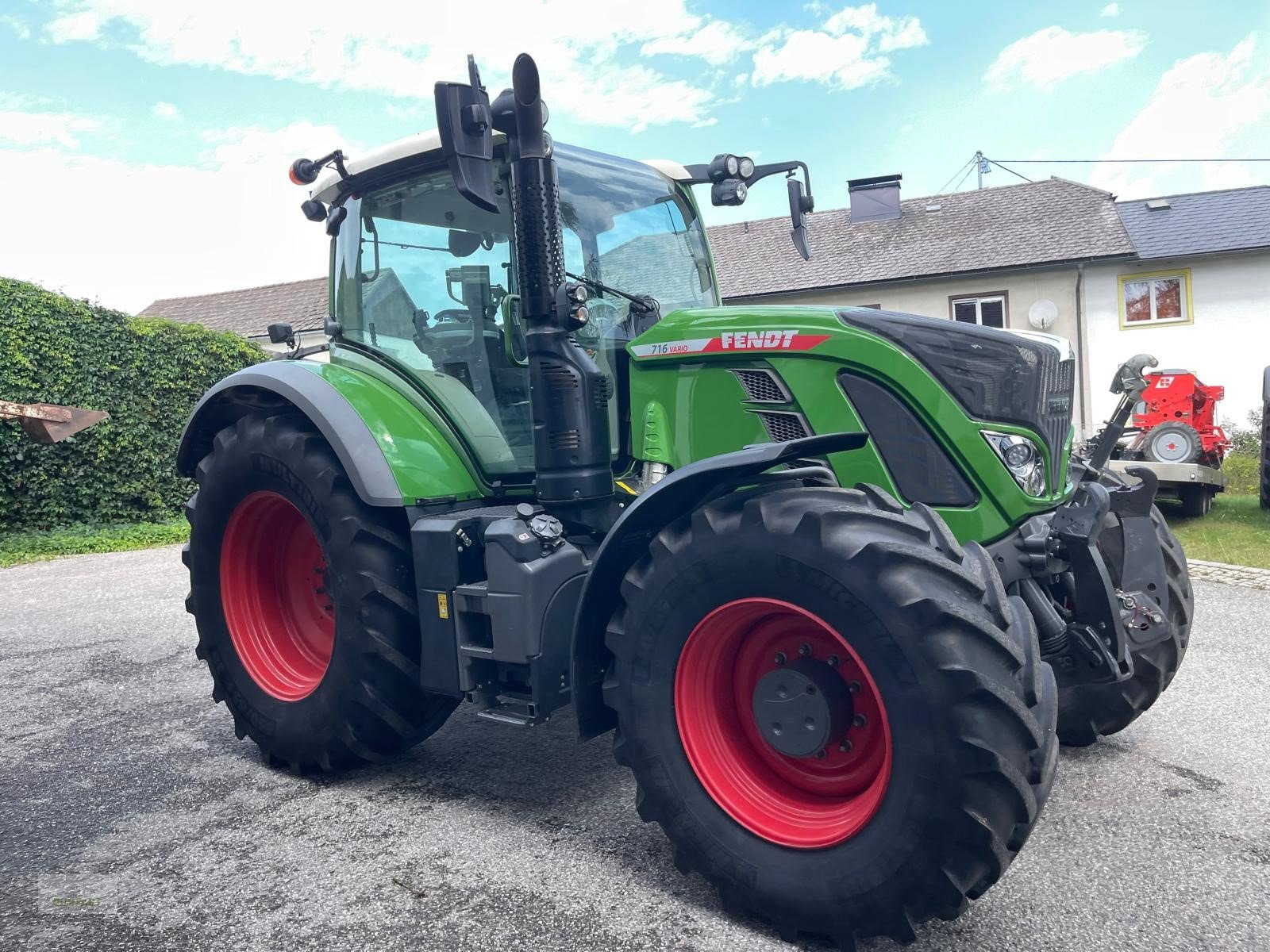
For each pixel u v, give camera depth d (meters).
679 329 2.80
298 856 2.56
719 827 2.20
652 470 2.83
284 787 3.09
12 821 2.85
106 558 8.85
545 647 2.59
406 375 3.28
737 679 2.38
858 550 1.97
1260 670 4.21
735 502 2.22
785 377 2.65
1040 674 2.05
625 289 3.12
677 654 2.24
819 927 2.05
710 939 2.11
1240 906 2.19
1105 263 16.36
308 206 3.64
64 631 5.64
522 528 2.63
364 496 2.88
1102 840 2.56
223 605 3.40
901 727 1.92
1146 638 2.85
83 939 2.16
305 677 3.34
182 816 2.86
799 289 17.53
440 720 3.24
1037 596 2.49
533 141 2.54
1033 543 2.46
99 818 2.86
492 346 3.08
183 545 9.77
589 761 3.25
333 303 3.62
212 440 3.72
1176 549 3.21
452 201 3.16
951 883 1.89
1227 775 3.00
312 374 3.21
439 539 2.77
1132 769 3.07
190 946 2.12
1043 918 2.16
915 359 2.51
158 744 3.56
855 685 2.20
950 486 2.50
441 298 3.20
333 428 2.96
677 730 2.26
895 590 1.92
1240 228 16.61
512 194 2.71
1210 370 16.50
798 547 2.04
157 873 2.49
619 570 2.43
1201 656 4.46
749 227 20.50
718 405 2.76
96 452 10.31
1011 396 2.48
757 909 2.14
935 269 17.02
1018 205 18.47
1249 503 10.36
